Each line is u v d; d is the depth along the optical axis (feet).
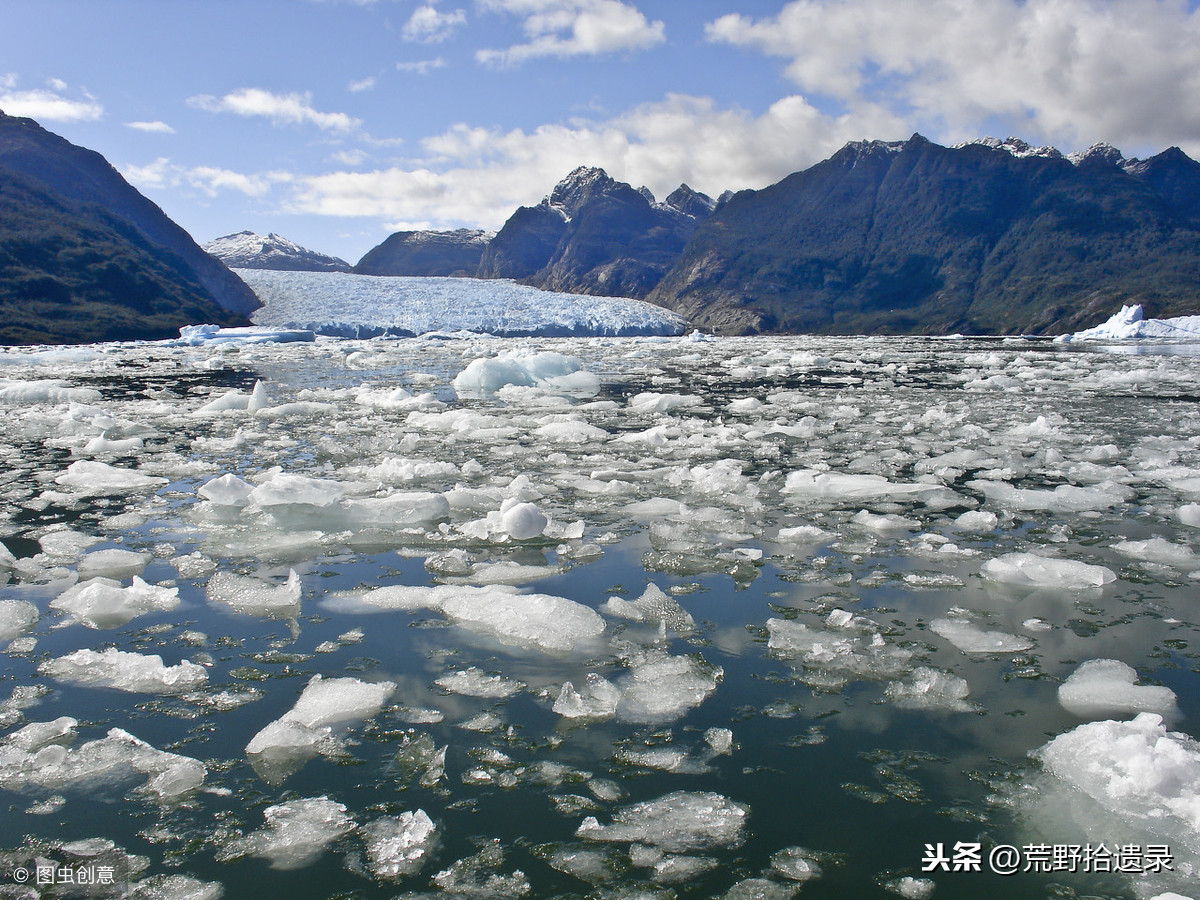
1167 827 7.25
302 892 6.56
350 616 12.51
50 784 8.15
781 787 7.99
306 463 24.97
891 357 84.12
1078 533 16.80
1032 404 39.93
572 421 32.53
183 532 17.11
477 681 10.30
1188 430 30.76
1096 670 10.30
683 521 17.89
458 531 16.98
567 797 7.86
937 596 13.21
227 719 9.45
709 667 10.69
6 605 12.67
